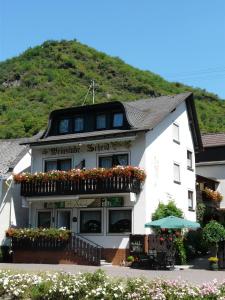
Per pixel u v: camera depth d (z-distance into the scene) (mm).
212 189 41312
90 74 88250
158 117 30719
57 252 28812
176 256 28391
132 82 88625
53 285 13867
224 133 44312
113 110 31016
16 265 27141
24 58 94625
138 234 28359
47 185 30844
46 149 32594
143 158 29375
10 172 33094
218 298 12047
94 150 30906
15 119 58719
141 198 28938
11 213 32500
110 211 29688
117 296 12844
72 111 32344
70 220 30859
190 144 36000
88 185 29484
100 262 27922
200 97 79375
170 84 91812
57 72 86438
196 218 35406
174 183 32656
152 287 12891
